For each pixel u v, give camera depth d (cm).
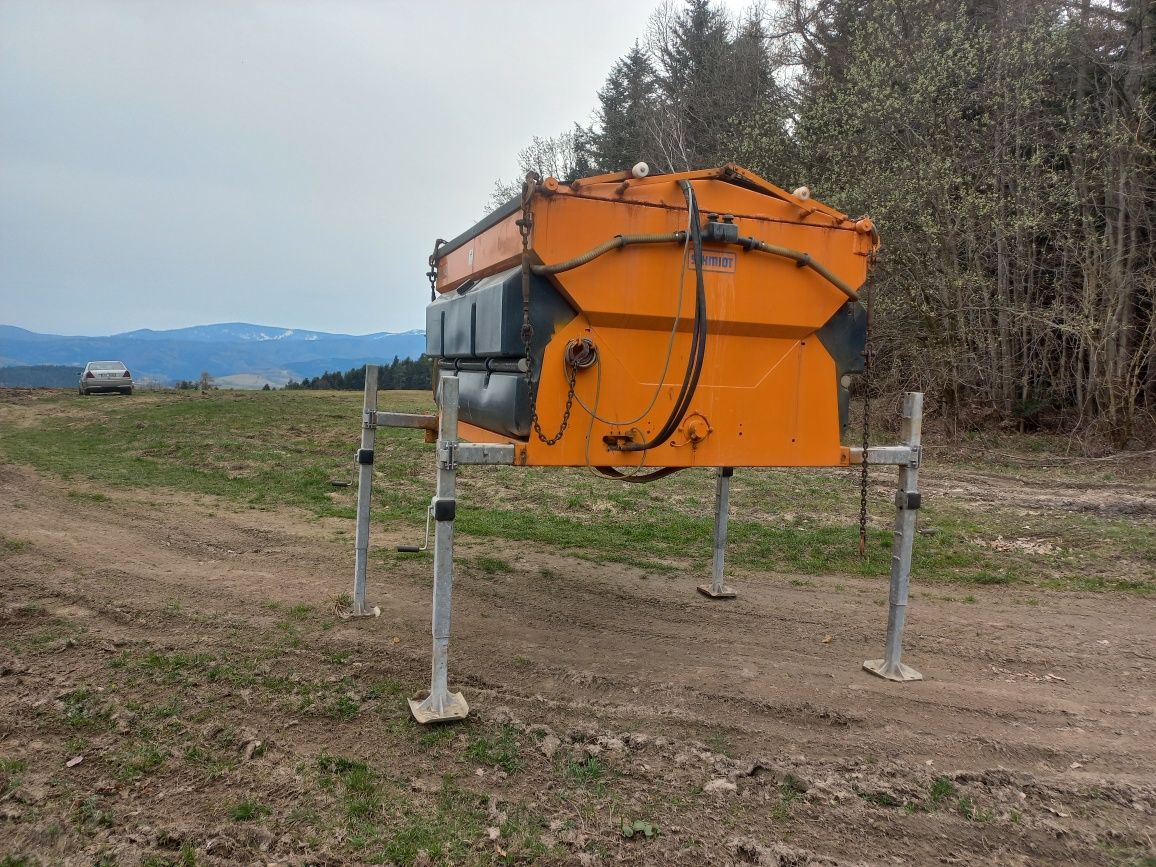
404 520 933
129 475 1217
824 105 1808
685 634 547
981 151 1752
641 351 413
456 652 488
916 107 1658
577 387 401
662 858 285
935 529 907
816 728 400
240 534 825
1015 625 589
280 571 676
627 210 398
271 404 2367
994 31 1834
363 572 555
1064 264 1775
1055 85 1833
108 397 2755
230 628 514
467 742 367
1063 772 361
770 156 1958
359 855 278
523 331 379
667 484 1163
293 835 288
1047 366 1930
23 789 310
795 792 334
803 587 684
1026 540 873
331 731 374
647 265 404
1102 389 1730
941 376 1819
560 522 927
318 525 889
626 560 760
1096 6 1822
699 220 397
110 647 468
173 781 323
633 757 357
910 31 1831
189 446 1504
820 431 455
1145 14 1739
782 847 290
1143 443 1652
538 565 731
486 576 686
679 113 3209
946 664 504
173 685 417
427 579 662
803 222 433
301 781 326
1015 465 1522
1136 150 1572
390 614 562
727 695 435
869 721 409
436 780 333
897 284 1730
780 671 478
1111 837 308
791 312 436
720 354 429
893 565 475
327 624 533
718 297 419
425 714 385
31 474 1189
